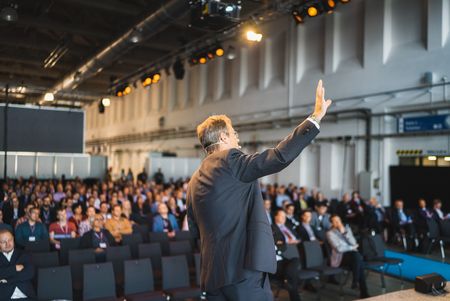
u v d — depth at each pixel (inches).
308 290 273.4
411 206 410.6
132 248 275.9
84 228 306.7
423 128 394.6
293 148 48.8
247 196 54.2
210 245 54.1
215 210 53.5
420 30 404.2
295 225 340.8
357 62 466.0
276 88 576.1
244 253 51.9
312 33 529.7
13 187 500.1
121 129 1103.6
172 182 687.1
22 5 434.9
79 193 457.4
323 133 512.4
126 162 1067.3
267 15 369.4
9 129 537.0
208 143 60.1
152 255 248.7
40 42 535.2
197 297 207.9
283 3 348.5
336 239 271.0
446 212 379.6
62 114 578.2
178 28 536.4
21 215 375.2
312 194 494.0
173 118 849.5
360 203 434.6
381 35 434.9
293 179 558.3
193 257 260.5
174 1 309.9
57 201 451.8
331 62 493.7
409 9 414.3
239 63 652.7
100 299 193.0
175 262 218.4
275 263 51.9
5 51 580.1
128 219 350.6
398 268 313.6
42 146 561.0
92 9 460.4
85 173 759.1
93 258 231.5
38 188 471.8
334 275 285.6
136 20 384.5
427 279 110.2
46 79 791.7
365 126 457.1
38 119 559.5
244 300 51.0
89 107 1362.0
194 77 787.4
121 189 563.5
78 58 622.8
